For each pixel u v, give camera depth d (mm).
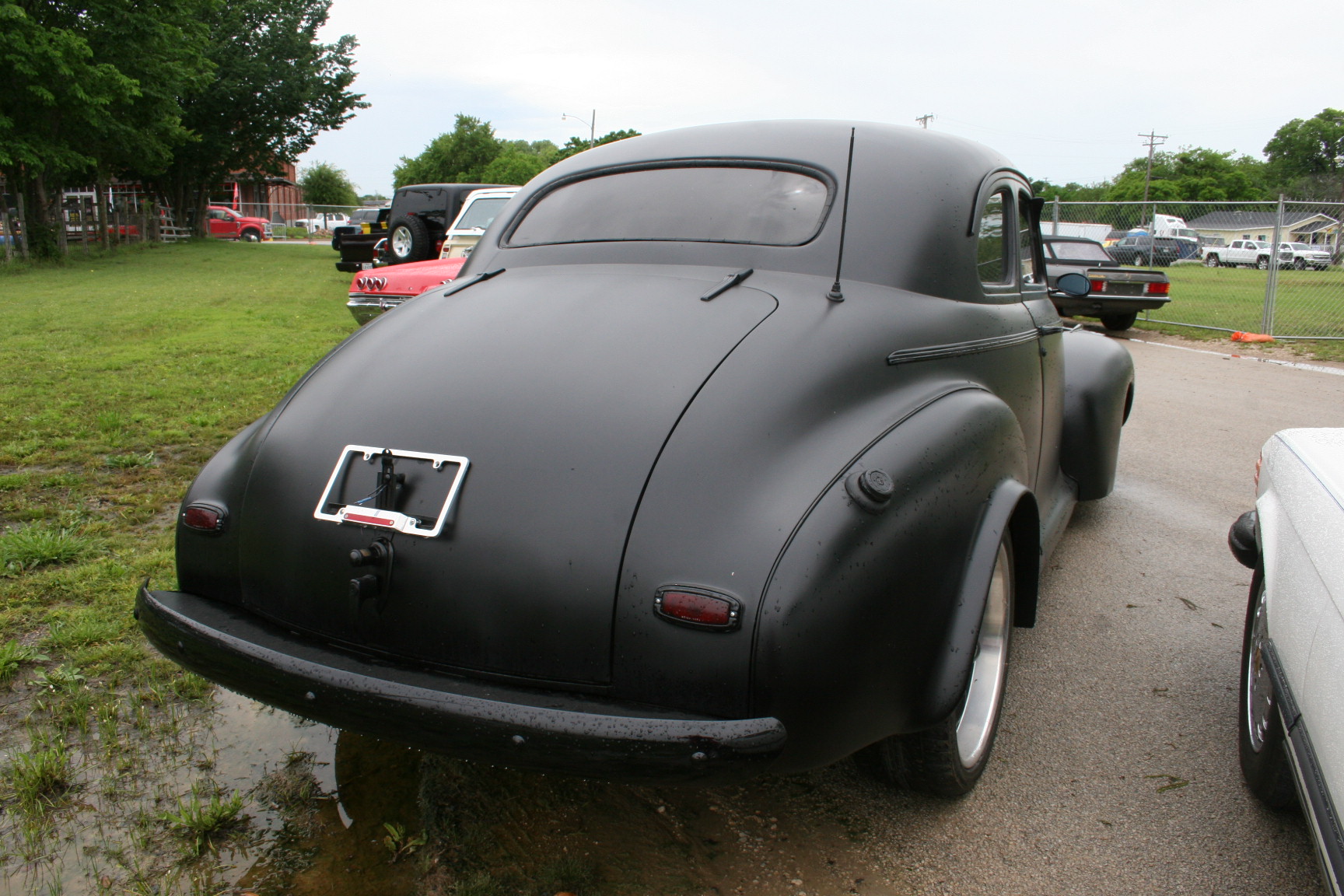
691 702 1604
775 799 2346
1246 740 2439
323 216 62156
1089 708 2846
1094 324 14852
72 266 21516
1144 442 6430
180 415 6105
